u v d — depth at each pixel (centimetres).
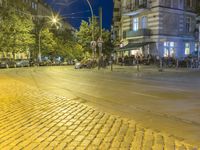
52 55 8981
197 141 637
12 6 7088
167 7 4662
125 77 2578
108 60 5575
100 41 4256
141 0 4900
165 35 4666
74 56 9725
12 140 635
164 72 3238
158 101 1194
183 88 1653
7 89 1586
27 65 6456
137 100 1225
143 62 4647
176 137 662
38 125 771
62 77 2636
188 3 4988
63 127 747
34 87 1695
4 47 5897
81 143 607
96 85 1858
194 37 5019
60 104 1103
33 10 9700
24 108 1019
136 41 4994
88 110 980
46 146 590
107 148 573
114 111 994
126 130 711
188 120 850
